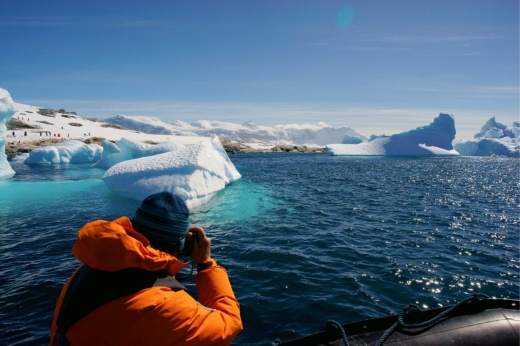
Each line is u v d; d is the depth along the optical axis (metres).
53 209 13.53
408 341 2.21
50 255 8.33
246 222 11.52
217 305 1.54
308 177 27.98
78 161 44.09
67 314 1.30
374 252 8.66
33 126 78.56
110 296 1.27
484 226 11.86
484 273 7.38
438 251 8.89
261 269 7.38
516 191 21.86
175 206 1.47
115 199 15.41
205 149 18.11
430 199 17.86
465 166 46.34
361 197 17.92
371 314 5.57
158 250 1.43
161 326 1.26
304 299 6.01
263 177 27.27
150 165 15.94
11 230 10.61
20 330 5.02
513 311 2.50
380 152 76.50
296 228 10.88
